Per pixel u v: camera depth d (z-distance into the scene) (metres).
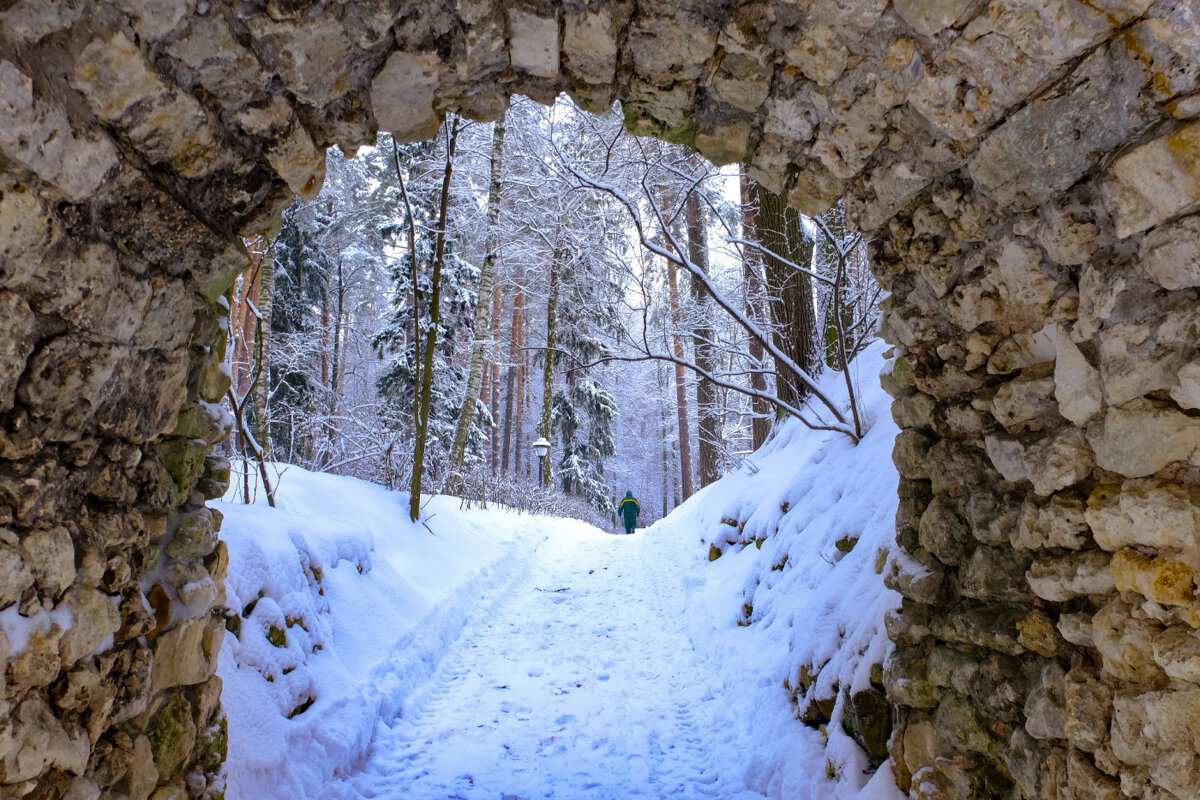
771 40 2.22
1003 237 2.26
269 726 3.23
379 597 5.24
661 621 6.65
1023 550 2.38
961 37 1.91
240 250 2.44
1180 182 1.66
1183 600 1.73
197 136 1.98
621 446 30.98
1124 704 1.88
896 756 2.89
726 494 8.30
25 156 1.50
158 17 1.69
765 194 7.86
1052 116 1.91
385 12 2.03
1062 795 2.10
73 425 1.83
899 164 2.44
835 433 6.05
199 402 2.62
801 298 7.76
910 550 2.97
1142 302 1.84
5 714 1.58
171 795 2.34
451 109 2.67
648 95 2.60
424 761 3.87
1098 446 2.00
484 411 16.52
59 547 1.75
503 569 8.04
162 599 2.36
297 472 6.50
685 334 6.34
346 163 14.84
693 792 3.59
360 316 20.09
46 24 1.48
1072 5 1.68
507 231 12.55
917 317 2.73
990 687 2.47
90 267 1.76
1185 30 1.56
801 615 4.28
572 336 17.19
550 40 2.31
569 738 4.17
